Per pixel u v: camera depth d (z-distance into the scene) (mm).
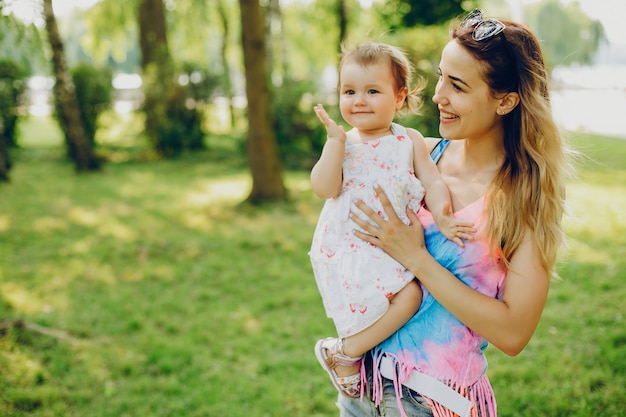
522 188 1625
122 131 17656
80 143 12523
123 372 4160
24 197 9898
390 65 1803
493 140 1719
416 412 1669
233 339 4676
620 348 4051
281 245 7078
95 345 4531
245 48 8969
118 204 9445
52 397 3760
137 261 6582
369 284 1674
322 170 1770
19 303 5273
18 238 7434
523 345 1624
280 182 9336
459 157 1805
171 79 14805
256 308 5250
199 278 6039
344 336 1727
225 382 4012
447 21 9844
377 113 1789
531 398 3545
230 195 10047
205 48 18531
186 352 4422
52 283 5848
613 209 7762
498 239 1616
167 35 16109
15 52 5570
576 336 4316
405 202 1745
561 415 3354
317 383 3959
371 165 1771
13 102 14984
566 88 24297
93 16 16578
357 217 1729
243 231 7703
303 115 12852
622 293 5008
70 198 9898
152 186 11039
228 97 16234
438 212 1698
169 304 5352
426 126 9234
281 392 3832
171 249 6969
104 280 5977
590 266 5695
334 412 3641
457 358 1636
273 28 18812
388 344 1707
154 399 3797
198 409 3693
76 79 14656
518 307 1589
